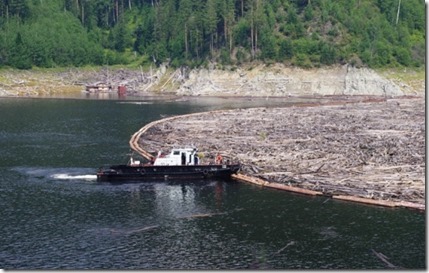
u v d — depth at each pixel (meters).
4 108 164.12
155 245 54.53
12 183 76.50
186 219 61.69
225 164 79.94
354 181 72.88
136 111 157.25
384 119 130.38
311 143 98.12
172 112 154.25
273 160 85.75
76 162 88.69
